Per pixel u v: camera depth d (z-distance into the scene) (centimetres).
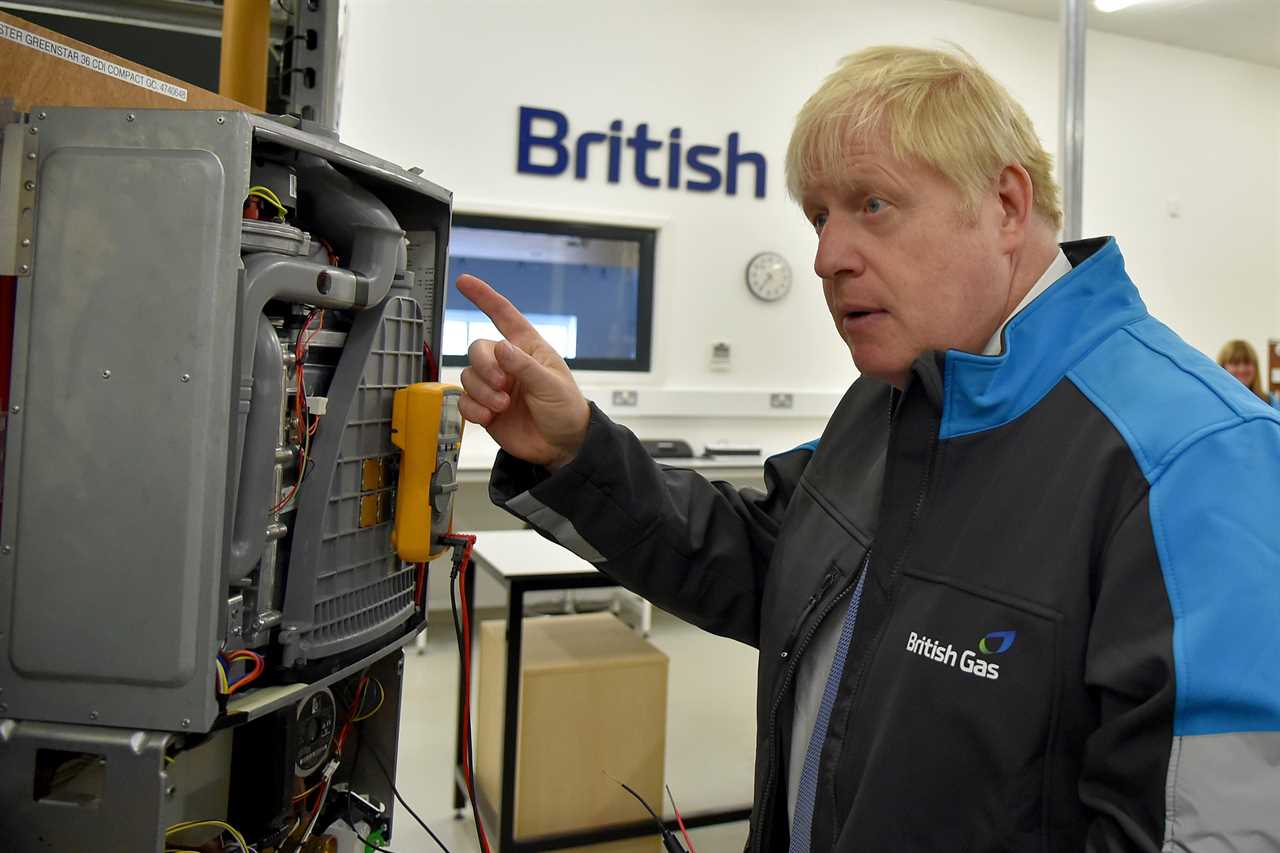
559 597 484
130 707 90
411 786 288
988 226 89
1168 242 615
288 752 116
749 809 276
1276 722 65
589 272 498
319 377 113
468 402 107
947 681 82
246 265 94
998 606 81
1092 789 73
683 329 507
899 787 83
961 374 89
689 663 425
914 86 87
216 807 118
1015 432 86
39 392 91
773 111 519
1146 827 69
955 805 80
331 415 112
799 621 105
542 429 109
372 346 117
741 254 516
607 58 484
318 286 103
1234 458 72
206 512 89
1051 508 80
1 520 92
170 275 89
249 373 93
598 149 486
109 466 90
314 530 108
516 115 468
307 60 154
